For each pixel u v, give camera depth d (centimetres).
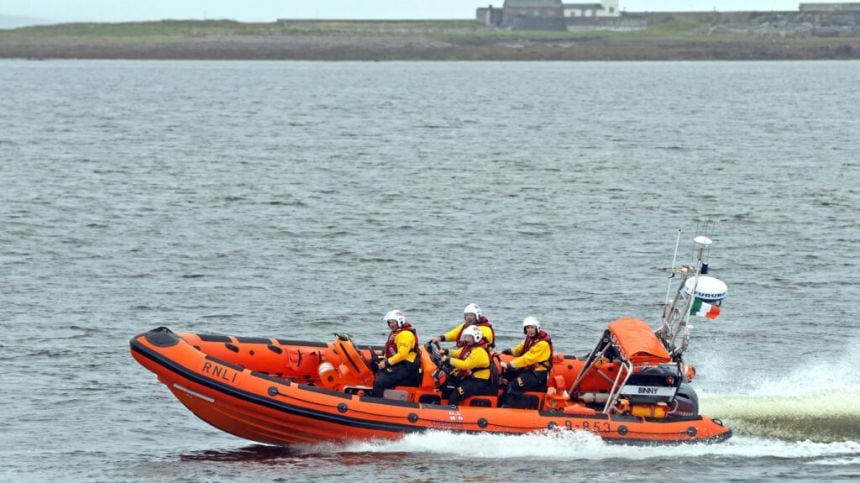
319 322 5472
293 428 3650
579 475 3525
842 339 5269
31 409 4172
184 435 3966
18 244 7250
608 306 5838
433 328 5409
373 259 6931
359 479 3481
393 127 18100
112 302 5791
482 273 6556
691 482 3494
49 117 19488
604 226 8156
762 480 3519
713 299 3694
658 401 3809
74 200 9188
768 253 7188
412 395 3791
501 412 3712
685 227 8119
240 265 6725
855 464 3675
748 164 12350
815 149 14112
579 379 3897
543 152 13888
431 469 3550
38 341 5044
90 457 3722
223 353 3784
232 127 17838
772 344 5188
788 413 4166
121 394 4372
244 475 3544
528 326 3809
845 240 7619
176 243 7388
